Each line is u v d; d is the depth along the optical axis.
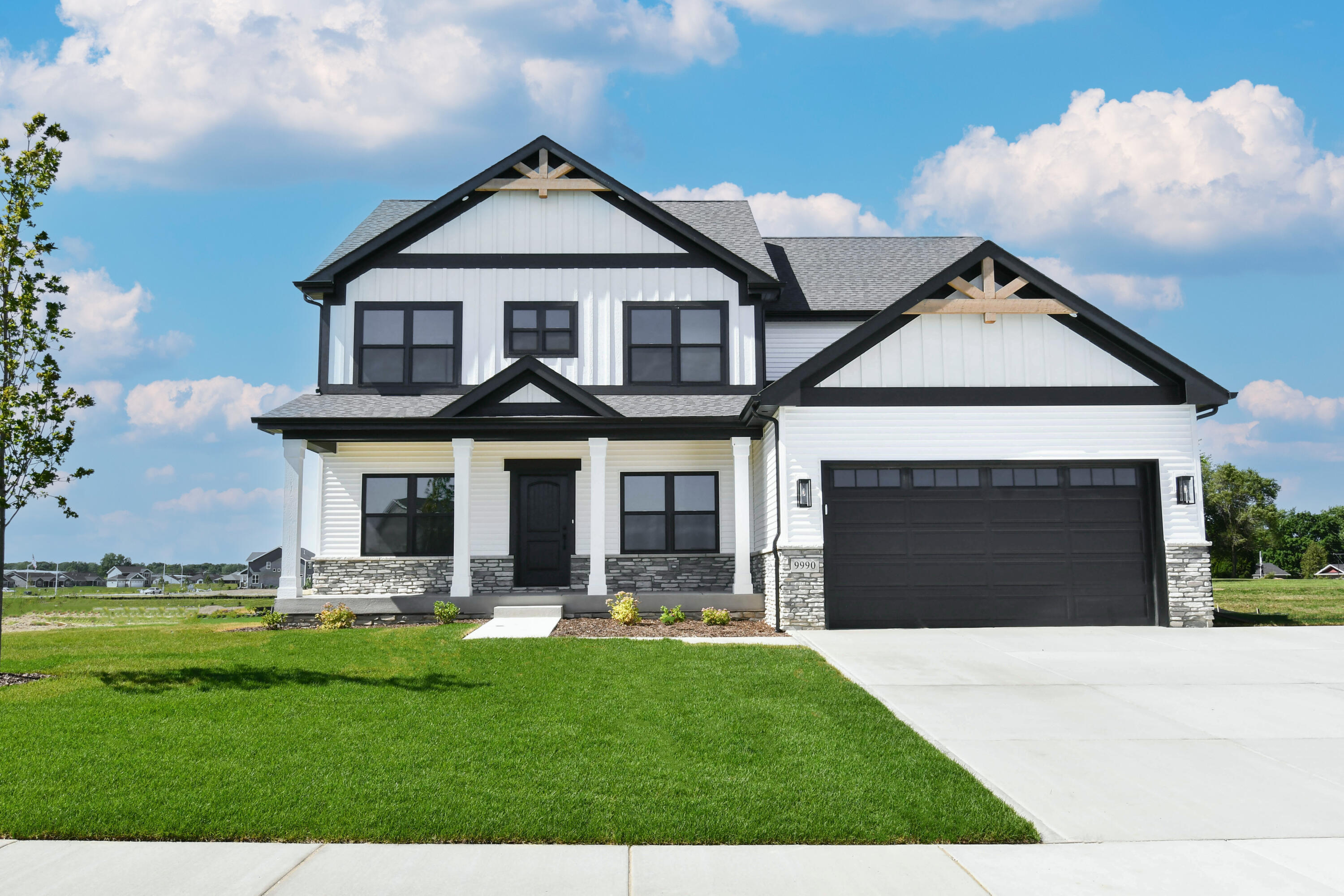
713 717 9.39
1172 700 10.37
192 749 8.02
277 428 17.73
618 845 6.27
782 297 21.31
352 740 8.35
